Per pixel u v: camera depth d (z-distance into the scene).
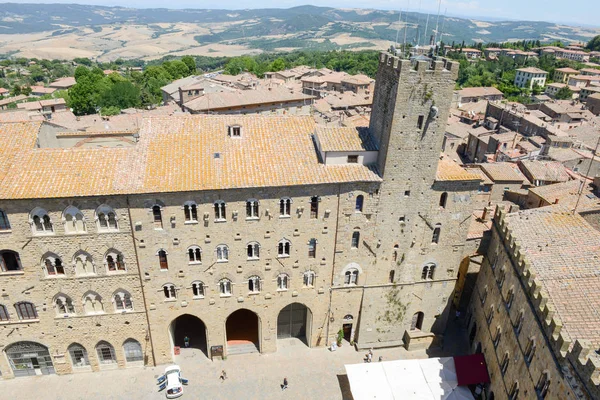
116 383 57.44
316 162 53.91
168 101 191.88
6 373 57.06
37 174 48.03
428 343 64.19
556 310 41.91
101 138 72.25
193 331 66.25
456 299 70.12
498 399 49.84
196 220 51.94
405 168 53.44
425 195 55.53
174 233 51.84
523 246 52.00
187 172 50.44
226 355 61.78
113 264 52.72
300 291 59.03
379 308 62.12
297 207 53.34
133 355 59.38
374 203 54.97
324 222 55.03
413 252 58.94
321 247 56.59
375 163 54.91
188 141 53.41
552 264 48.03
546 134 131.00
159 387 57.03
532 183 89.56
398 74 48.88
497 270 57.00
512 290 50.34
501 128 144.12
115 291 54.03
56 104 185.38
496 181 86.31
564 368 35.44
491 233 62.12
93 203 48.56
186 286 55.41
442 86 49.84
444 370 55.50
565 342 35.88
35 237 48.97
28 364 57.28
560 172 91.75
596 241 51.12
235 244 54.12
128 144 72.38
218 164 51.75
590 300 42.81
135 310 55.66
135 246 51.56
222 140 54.09
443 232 58.41
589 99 194.75
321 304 60.62
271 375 59.38
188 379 58.41
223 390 56.94
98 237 50.38
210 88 172.50
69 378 58.03
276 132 56.03
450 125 148.25
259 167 52.16
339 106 158.88
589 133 137.38
